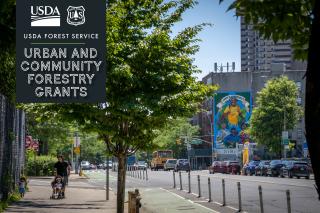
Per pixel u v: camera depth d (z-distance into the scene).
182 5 14.80
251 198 25.56
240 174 65.12
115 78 13.29
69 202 21.34
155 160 91.56
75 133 49.41
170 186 37.22
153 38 13.96
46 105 13.81
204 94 14.94
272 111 78.00
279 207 21.06
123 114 13.81
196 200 24.91
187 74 14.62
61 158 23.66
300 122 106.44
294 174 48.91
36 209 18.02
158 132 15.80
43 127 50.06
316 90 4.35
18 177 24.94
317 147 4.31
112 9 14.02
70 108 13.79
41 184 34.78
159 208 20.70
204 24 14.55
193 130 118.12
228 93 119.12
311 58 4.42
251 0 4.89
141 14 14.54
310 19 5.01
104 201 22.34
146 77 13.95
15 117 22.47
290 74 122.62
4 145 18.69
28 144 34.03
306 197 25.39
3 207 17.70
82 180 47.09
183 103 14.49
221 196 27.17
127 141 14.75
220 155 117.62
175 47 14.28
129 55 13.80
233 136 117.69
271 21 4.98
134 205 14.41
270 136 78.31
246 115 118.31
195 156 120.94
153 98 13.80
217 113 118.81
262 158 99.06
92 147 113.81
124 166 15.47
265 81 123.81
